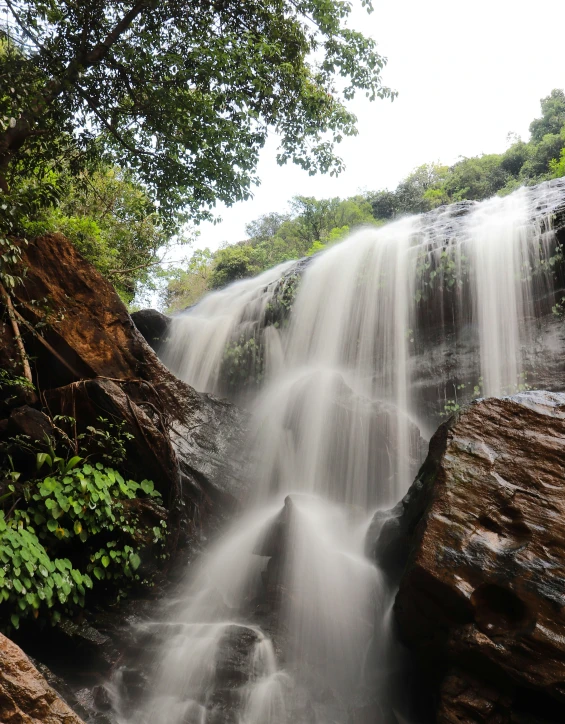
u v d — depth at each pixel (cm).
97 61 1071
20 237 759
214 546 734
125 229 1953
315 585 624
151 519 653
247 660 539
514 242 953
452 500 453
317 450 853
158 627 599
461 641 409
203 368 1167
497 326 934
